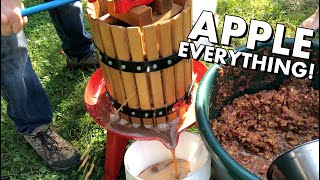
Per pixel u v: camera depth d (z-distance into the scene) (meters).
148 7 1.30
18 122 1.69
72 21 1.90
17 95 1.52
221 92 1.61
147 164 1.65
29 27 2.41
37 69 2.17
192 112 1.58
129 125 1.54
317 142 1.27
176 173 1.58
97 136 1.82
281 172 1.30
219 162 1.24
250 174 1.16
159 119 1.51
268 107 1.68
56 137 1.75
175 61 1.37
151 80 1.38
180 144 1.63
